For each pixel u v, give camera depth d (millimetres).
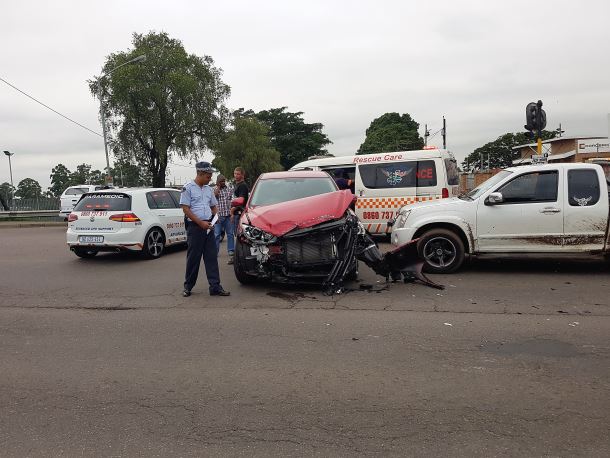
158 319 6055
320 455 3047
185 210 6914
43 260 11023
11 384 4207
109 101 36156
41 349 5066
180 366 4523
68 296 7406
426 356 4645
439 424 3398
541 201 8055
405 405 3682
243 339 5223
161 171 39500
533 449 3074
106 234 10391
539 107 14078
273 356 4715
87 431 3400
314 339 5168
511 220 8117
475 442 3164
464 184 33219
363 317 5910
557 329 5363
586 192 7984
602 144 37344
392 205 12609
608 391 3859
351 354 4723
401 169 12547
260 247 7113
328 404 3723
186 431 3373
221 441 3232
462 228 8250
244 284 7859
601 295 6797
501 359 4539
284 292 7270
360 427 3375
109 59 37406
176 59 37344
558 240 8031
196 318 6047
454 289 7246
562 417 3467
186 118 36938
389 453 3057
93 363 4648
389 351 4785
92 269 9734
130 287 7945
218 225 11312
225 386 4074
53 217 27234
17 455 3111
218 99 40156
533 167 8203
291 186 8828
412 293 7051
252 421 3490
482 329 5398
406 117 79938
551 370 4273
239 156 58594
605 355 4598
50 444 3240
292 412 3609
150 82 36594
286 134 86250
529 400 3730
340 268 7125
